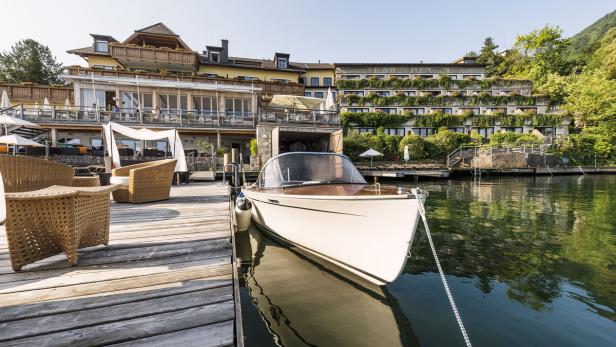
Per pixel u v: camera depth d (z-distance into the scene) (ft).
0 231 11.50
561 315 9.73
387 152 76.43
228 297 6.37
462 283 12.15
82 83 61.52
